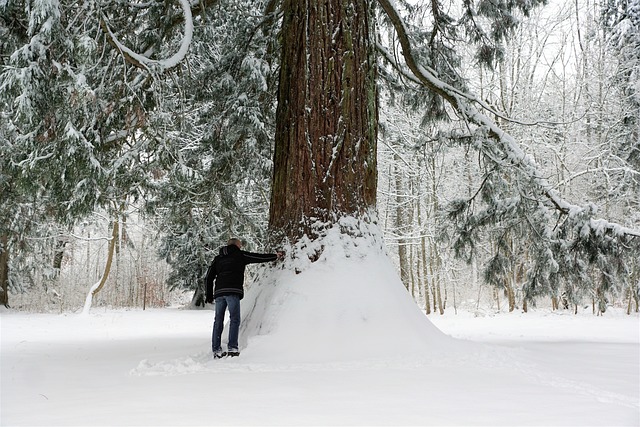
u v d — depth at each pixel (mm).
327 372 5160
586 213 10031
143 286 37812
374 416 3408
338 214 7324
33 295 30703
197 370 5551
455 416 3406
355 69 7809
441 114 11852
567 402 3838
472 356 5996
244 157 10805
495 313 27594
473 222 11328
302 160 7551
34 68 6688
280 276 7188
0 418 3551
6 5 7113
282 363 5715
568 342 9977
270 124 10758
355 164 7551
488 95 26672
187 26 7809
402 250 29484
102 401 4047
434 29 11055
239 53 10273
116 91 8312
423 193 27812
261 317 6871
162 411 3600
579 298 10570
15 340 12234
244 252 6902
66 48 6789
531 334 13719
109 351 8883
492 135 10500
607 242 10008
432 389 4301
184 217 11953
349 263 7000
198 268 33281
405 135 25109
